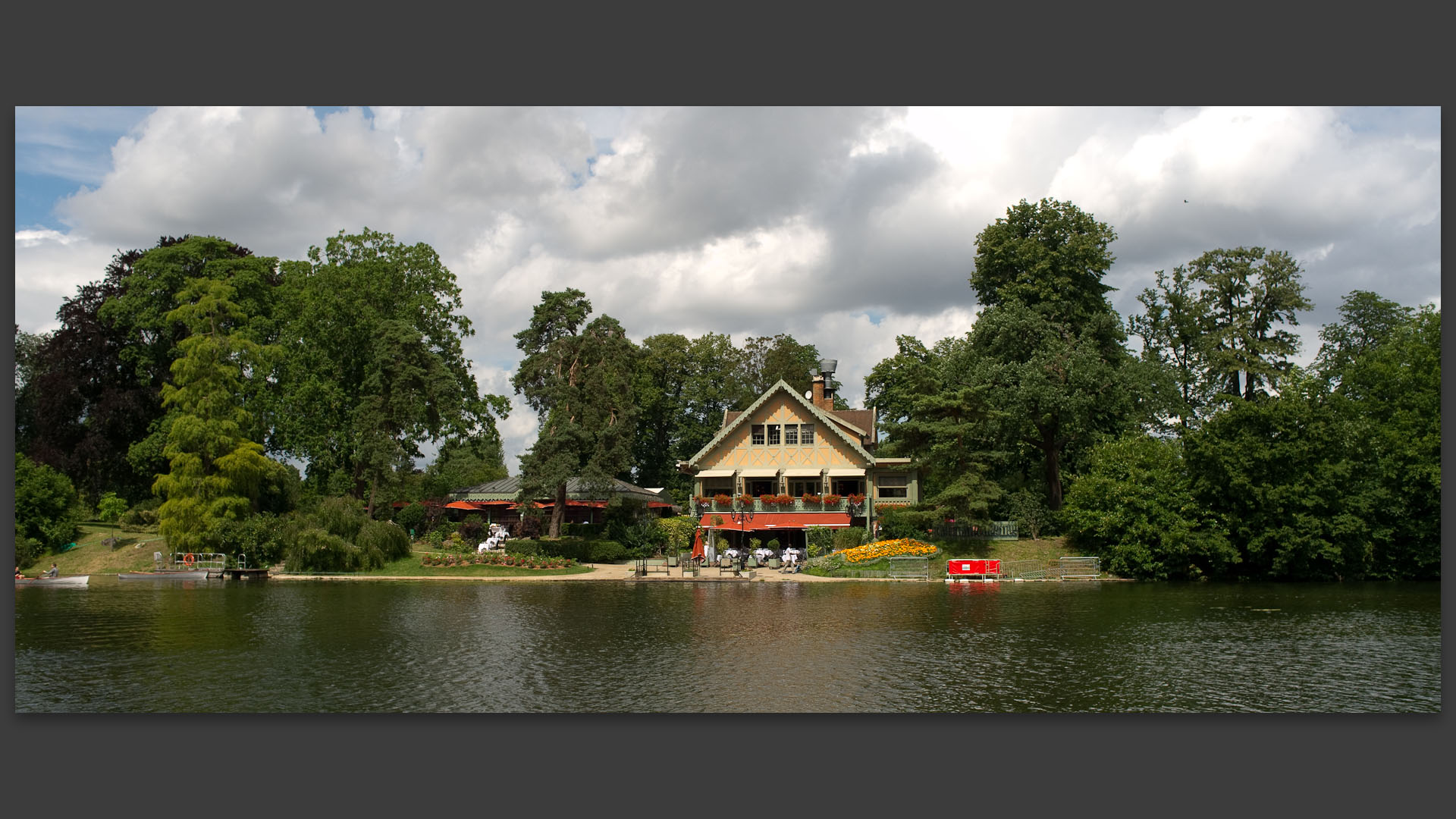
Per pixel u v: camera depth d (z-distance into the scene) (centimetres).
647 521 5612
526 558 4722
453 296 6300
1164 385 5344
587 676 2158
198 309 4728
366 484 5516
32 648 2511
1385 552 4478
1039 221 5962
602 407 5319
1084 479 4875
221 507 4550
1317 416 4419
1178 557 4444
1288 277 5959
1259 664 2298
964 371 5772
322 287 5591
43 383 5609
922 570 4547
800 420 5709
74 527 5094
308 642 2583
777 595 3738
